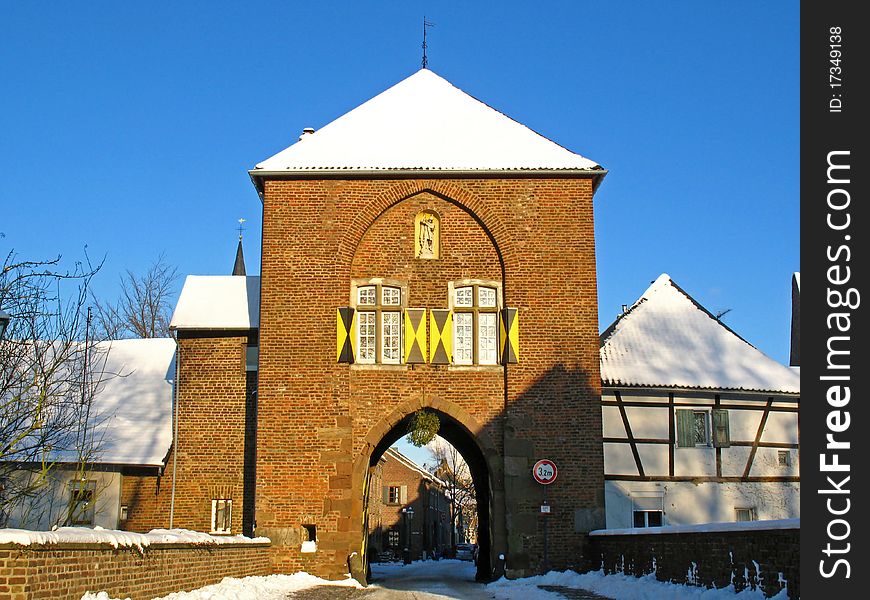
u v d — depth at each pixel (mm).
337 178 26438
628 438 28875
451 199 26516
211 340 29031
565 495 25062
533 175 26578
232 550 20406
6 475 21688
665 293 33125
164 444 28844
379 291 26125
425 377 25734
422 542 69312
